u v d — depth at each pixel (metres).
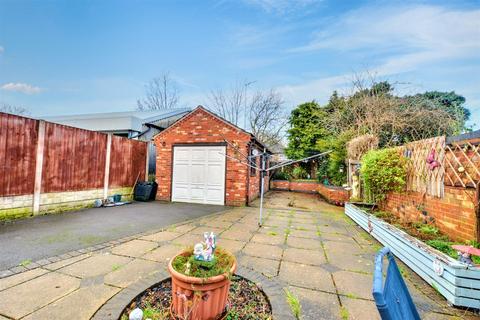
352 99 11.66
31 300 2.45
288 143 20.45
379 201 6.82
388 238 4.28
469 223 3.49
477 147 3.38
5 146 5.49
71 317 2.20
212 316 2.12
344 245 4.50
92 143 7.71
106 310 2.30
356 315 2.36
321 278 3.13
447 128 9.59
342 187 9.88
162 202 9.12
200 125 9.25
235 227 5.63
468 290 2.51
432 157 4.40
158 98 28.89
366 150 8.82
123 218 6.19
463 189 3.64
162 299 2.53
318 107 18.88
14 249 3.79
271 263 3.57
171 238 4.61
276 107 23.20
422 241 3.71
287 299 2.61
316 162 18.44
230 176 8.87
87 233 4.77
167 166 9.55
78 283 2.81
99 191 7.95
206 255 2.24
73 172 7.08
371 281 3.08
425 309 2.52
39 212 6.19
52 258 3.50
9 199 5.58
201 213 7.23
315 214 7.55
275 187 16.38
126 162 9.09
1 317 2.18
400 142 10.46
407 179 5.33
